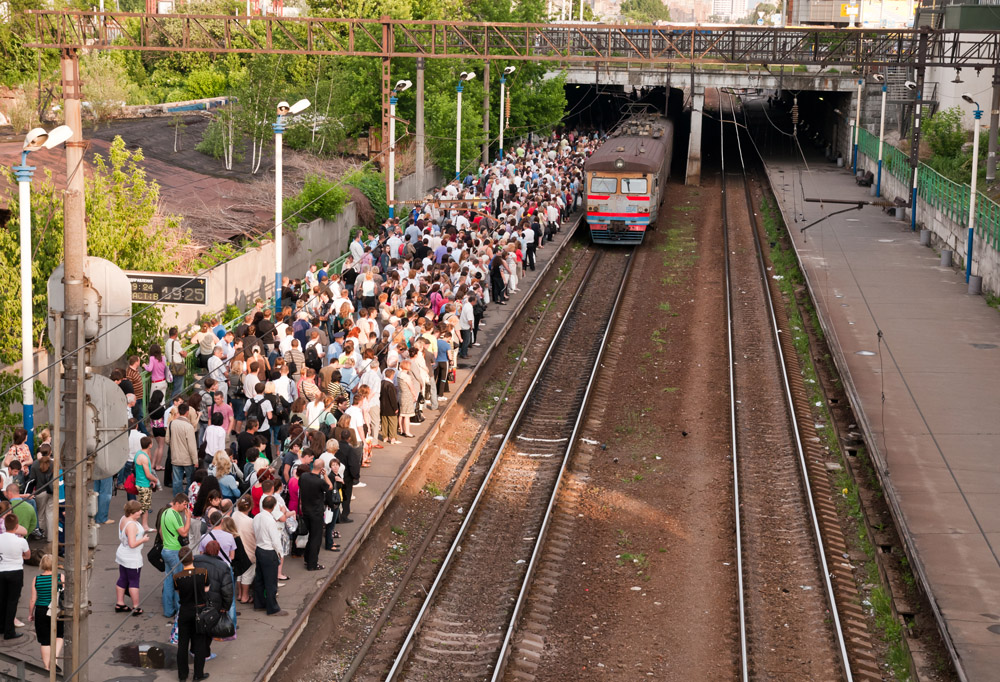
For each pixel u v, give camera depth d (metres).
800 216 47.34
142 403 19.44
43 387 19.17
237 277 27.69
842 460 21.62
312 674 13.84
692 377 27.16
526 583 16.25
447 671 14.22
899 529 17.84
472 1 55.12
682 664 14.51
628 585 16.72
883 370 26.42
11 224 20.61
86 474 10.73
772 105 97.31
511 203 39.12
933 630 15.00
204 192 34.75
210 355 20.86
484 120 52.53
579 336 30.70
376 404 20.09
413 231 32.09
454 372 24.28
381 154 44.81
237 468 16.69
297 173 40.22
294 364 19.81
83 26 30.31
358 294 26.81
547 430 23.52
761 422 23.95
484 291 30.34
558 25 35.12
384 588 16.41
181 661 12.68
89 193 22.42
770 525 18.86
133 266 22.88
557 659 14.57
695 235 44.97
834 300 33.25
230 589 12.85
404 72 47.25
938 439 21.91
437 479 20.52
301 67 47.91
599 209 41.06
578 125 73.25
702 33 35.28
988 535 17.59
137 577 14.04
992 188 41.59
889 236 43.38
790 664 14.46
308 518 15.59
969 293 34.12
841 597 16.20
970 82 53.75
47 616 12.59
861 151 61.03
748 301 34.44
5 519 13.42
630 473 21.22
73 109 24.16
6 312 19.39
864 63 35.22
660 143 46.72
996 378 25.86
